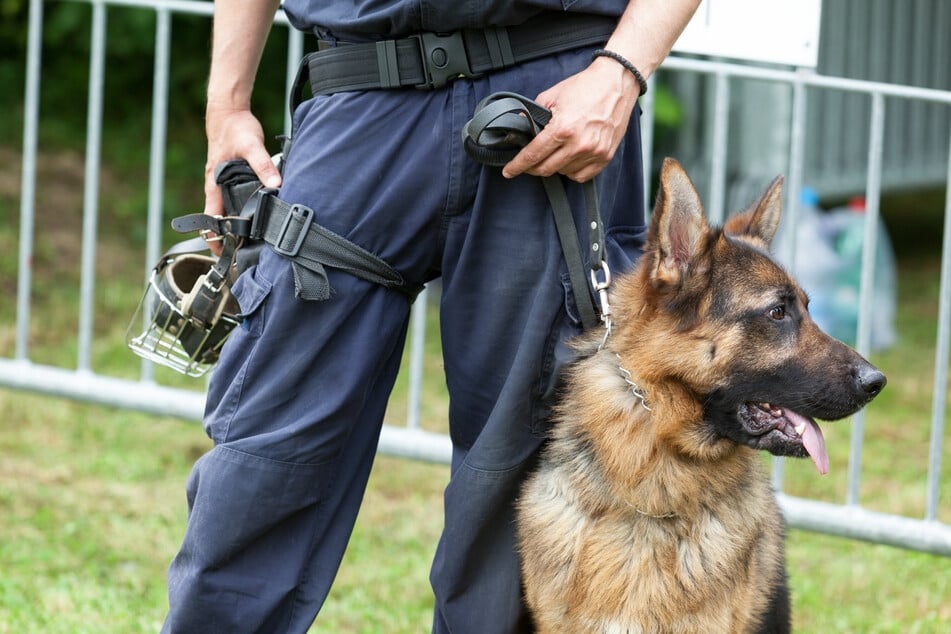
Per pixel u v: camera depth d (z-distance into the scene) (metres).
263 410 3.02
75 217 9.91
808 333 3.25
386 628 4.48
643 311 3.23
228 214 3.25
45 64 11.55
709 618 3.27
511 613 3.30
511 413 3.08
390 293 3.08
